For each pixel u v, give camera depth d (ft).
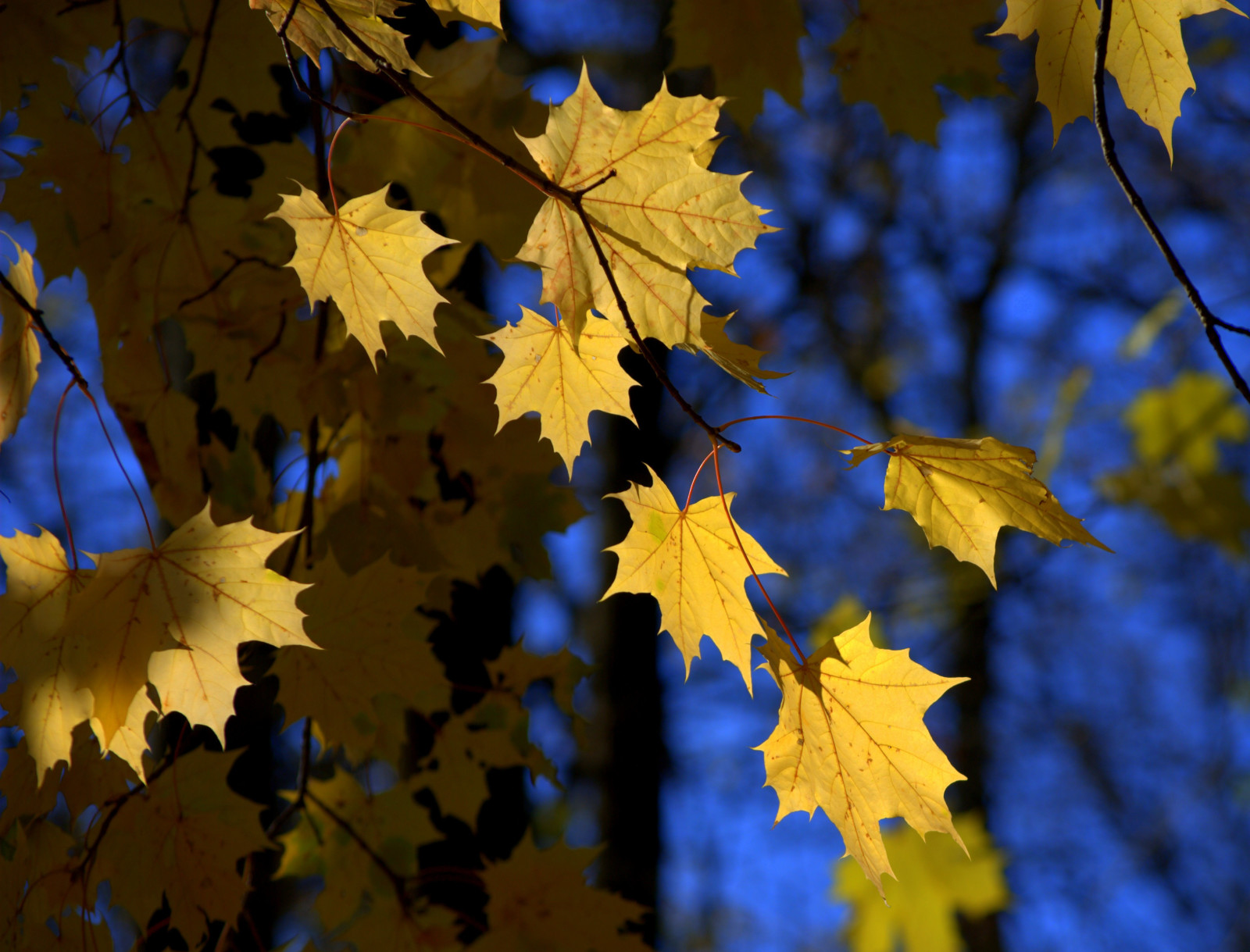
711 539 4.52
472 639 5.76
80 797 4.86
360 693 5.03
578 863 5.47
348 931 5.36
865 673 4.49
